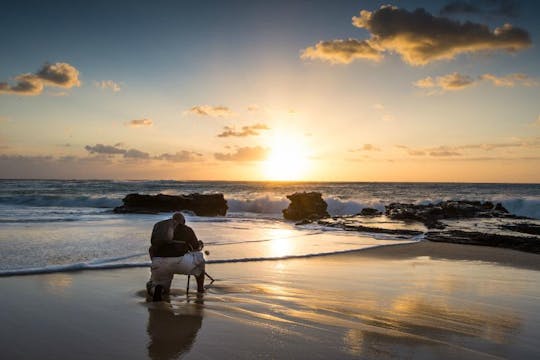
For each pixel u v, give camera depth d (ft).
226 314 18.58
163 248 21.86
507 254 40.47
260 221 79.61
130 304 20.16
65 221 64.18
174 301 20.95
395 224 67.00
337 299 21.89
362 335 15.87
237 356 13.65
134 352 13.96
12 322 17.07
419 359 13.58
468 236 50.96
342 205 115.96
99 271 28.09
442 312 19.56
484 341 15.53
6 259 31.07
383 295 23.00
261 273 29.19
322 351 14.15
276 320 17.71
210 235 50.88
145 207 98.94
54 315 18.13
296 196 98.48
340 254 39.45
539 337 16.14
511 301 22.00
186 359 13.39
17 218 66.54
